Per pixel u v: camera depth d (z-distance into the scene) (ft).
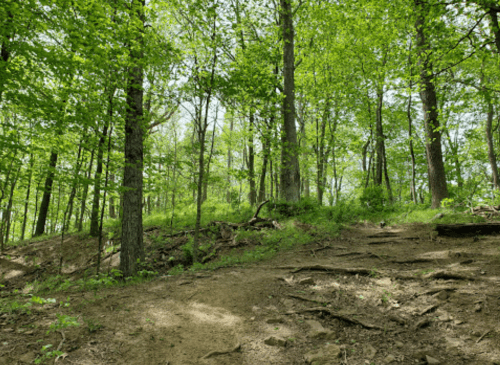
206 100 25.64
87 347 11.14
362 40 43.88
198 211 25.94
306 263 21.27
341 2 38.27
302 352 11.14
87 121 19.85
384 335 11.76
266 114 32.86
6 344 10.80
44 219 49.78
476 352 10.12
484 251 18.99
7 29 17.35
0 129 31.91
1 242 40.40
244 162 76.48
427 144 37.35
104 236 38.78
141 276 22.81
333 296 15.34
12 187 37.65
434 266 17.75
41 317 13.47
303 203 39.19
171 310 14.79
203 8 22.62
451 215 29.35
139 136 25.09
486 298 12.92
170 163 25.81
